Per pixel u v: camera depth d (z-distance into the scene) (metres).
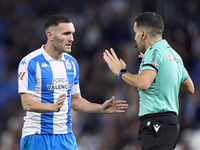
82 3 51.66
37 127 18.77
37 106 17.84
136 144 33.22
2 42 51.62
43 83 18.69
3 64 49.34
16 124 39.00
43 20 51.84
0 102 45.34
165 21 43.56
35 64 18.58
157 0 44.16
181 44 43.09
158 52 17.42
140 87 16.73
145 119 17.61
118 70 17.53
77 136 38.06
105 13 48.16
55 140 18.92
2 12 54.00
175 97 17.86
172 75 17.47
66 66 19.34
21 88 18.31
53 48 18.89
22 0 54.38
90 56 46.28
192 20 44.97
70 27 18.73
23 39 51.12
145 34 18.03
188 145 31.52
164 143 17.09
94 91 42.16
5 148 38.09
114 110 19.62
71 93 20.45
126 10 46.78
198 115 35.31
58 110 17.66
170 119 17.36
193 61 42.19
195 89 37.53
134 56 42.19
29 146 18.84
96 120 38.34
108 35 46.84
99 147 36.00
